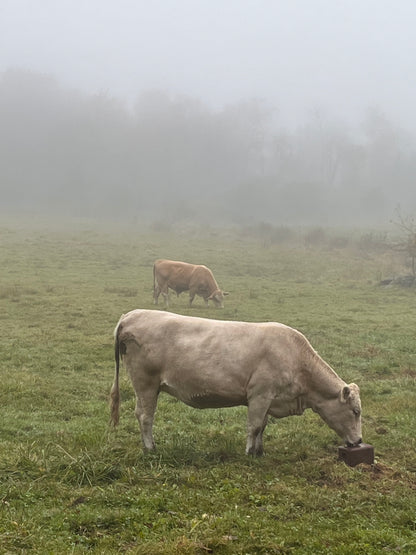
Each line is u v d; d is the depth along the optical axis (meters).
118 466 7.05
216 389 7.57
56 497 6.15
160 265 21.17
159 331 7.74
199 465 7.38
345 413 7.69
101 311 19.14
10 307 19.48
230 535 5.38
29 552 4.92
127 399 10.66
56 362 12.84
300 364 7.70
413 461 7.95
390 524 5.79
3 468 6.84
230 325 7.76
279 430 9.12
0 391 10.52
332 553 5.04
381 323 18.25
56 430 8.66
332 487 6.84
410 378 12.23
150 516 5.72
